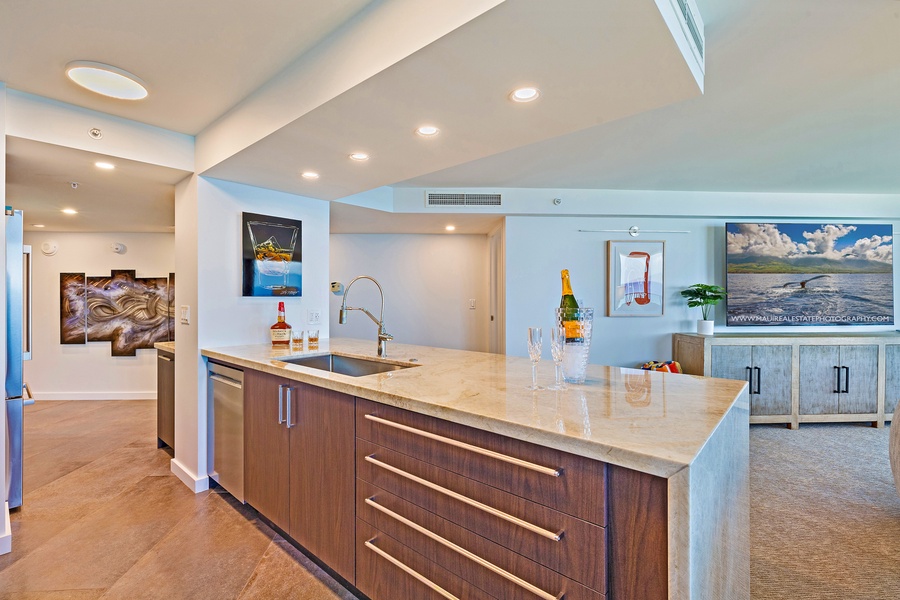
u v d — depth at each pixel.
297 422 1.92
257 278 2.91
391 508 1.47
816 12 1.61
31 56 1.72
